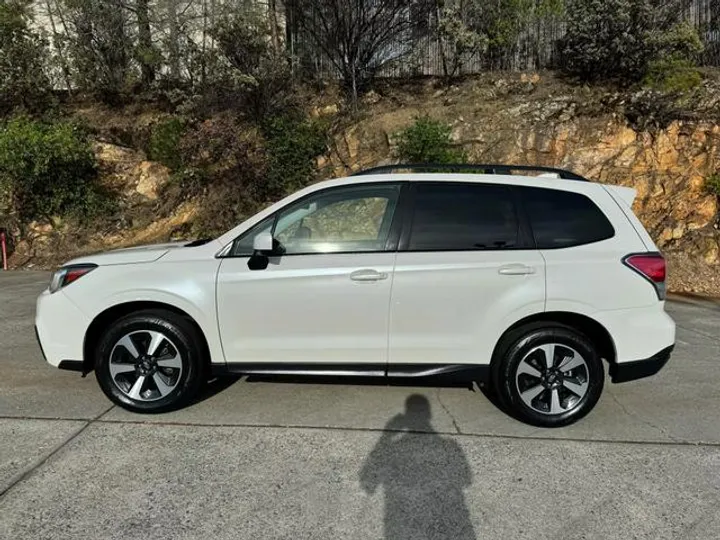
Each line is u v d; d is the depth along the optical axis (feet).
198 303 12.42
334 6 42.04
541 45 45.19
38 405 13.51
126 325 12.59
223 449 11.28
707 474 10.43
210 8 44.37
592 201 12.70
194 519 8.91
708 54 42.86
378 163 39.04
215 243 12.98
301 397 14.15
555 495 9.70
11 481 9.97
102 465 10.59
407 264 12.19
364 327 12.33
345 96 44.83
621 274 12.10
